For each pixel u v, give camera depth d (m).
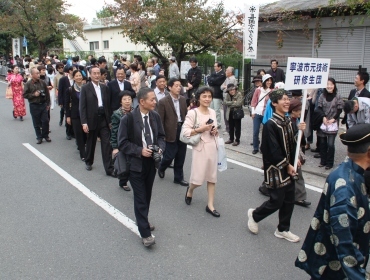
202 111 5.40
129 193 6.28
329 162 7.32
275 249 4.47
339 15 13.16
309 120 8.33
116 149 5.54
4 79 28.41
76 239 4.70
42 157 8.46
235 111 9.14
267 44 16.03
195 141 5.28
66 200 5.96
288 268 4.07
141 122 4.50
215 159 5.42
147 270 4.03
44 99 9.71
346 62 13.60
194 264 4.14
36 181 6.84
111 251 4.42
